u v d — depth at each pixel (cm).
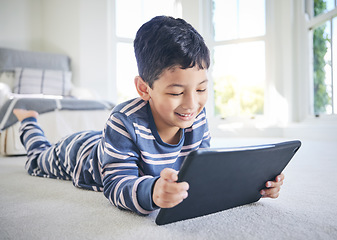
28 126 142
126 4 446
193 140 88
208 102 425
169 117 70
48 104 237
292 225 64
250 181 69
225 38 423
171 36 66
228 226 63
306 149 223
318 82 334
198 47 67
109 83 442
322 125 320
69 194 95
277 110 381
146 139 78
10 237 59
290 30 367
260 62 400
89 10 430
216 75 427
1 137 222
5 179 124
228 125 407
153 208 66
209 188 62
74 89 407
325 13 310
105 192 79
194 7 427
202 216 70
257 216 70
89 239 57
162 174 58
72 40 434
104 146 80
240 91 413
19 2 444
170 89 67
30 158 135
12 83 382
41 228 64
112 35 444
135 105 80
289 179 115
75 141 110
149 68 69
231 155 57
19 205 82
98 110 260
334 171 132
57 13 445
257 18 400
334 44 295
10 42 438
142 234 59
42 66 403
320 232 60
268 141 304
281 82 380
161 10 450
